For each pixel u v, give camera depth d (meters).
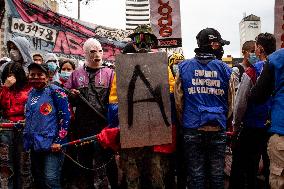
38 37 9.25
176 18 7.68
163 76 4.42
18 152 5.27
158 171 4.53
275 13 7.36
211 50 4.61
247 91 4.83
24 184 5.28
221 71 4.52
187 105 4.52
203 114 4.38
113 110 4.67
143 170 4.55
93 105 5.27
